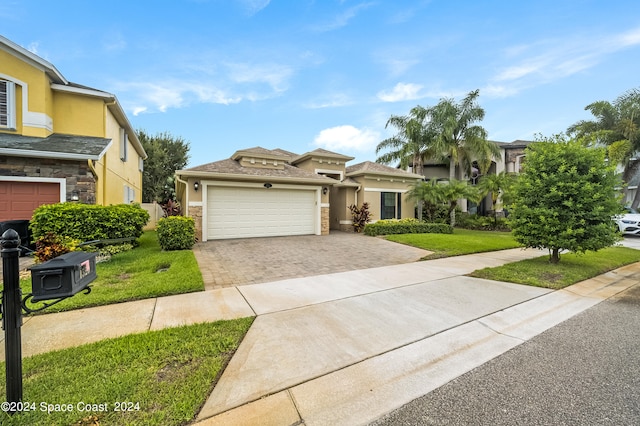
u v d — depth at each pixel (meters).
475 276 6.81
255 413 2.34
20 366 2.28
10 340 2.22
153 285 5.50
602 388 2.74
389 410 2.43
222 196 12.23
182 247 9.45
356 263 8.23
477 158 21.64
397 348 3.46
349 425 2.26
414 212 18.92
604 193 7.12
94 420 2.19
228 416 2.30
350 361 3.14
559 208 7.46
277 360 3.12
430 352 3.39
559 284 6.19
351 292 5.55
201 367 2.91
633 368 3.09
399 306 4.84
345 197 16.91
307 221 14.18
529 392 2.68
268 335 3.70
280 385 2.70
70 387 2.55
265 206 13.11
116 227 8.80
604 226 7.05
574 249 7.39
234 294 5.34
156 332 3.65
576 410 2.44
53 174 9.41
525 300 5.25
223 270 7.18
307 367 3.00
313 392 2.63
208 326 3.87
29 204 9.23
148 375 2.76
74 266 2.42
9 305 2.24
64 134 11.58
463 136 21.30
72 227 8.10
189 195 11.52
